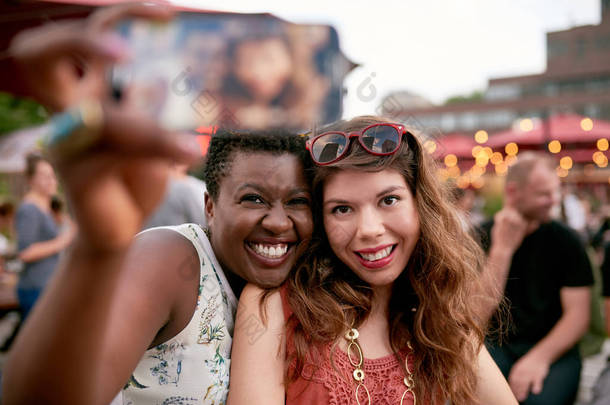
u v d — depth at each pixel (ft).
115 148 1.29
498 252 7.75
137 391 3.26
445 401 4.43
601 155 23.20
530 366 7.25
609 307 8.94
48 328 1.60
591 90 65.41
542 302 7.75
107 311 1.64
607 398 8.30
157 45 1.76
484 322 5.62
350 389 4.00
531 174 7.51
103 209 1.40
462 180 35.83
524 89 67.97
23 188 23.02
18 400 1.67
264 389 3.72
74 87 1.31
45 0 5.53
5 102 20.59
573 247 7.61
